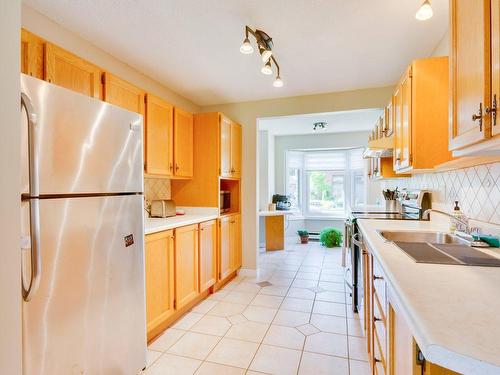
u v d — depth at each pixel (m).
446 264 1.13
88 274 1.37
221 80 3.03
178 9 1.84
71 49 2.10
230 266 3.47
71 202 1.28
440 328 0.61
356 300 2.63
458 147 1.18
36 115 1.13
